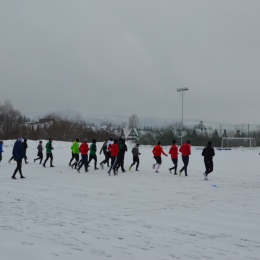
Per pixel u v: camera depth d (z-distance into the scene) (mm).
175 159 19828
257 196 11539
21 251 5570
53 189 13211
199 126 72688
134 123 125500
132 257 5301
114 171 19141
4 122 91062
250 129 71812
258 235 6641
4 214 8547
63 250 5633
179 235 6617
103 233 6734
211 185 14617
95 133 98562
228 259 5250
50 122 104750
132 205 9812
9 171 21016
